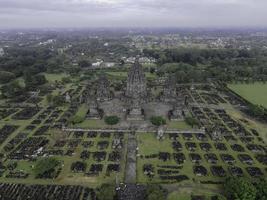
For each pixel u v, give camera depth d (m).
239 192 185.62
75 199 194.38
